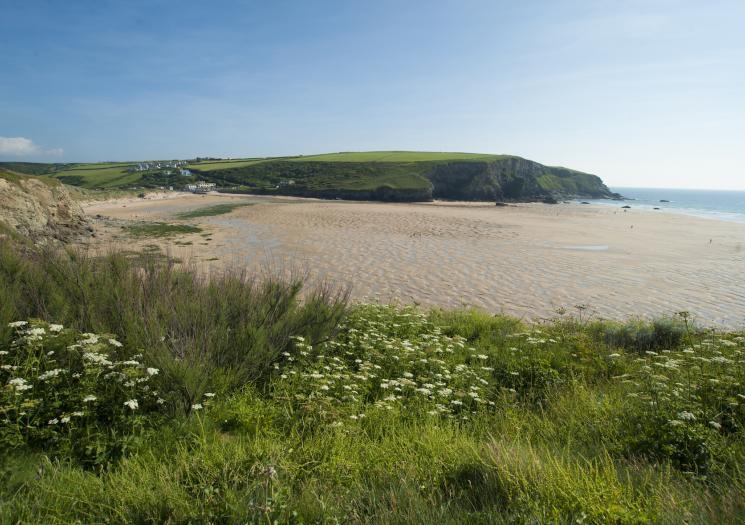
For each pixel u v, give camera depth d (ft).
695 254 88.53
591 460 15.16
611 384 24.17
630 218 178.19
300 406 18.10
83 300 22.39
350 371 22.79
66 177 453.17
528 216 175.11
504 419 19.48
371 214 157.79
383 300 51.44
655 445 15.74
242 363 20.76
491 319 38.42
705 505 11.97
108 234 97.09
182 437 15.19
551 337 32.37
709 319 47.34
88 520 11.30
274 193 322.55
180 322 21.74
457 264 73.36
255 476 12.67
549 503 11.75
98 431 14.79
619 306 51.57
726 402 18.94
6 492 11.81
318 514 11.34
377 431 17.35
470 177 353.31
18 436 13.55
